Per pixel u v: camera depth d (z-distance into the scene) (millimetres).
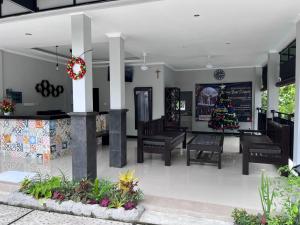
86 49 4020
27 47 6566
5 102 6473
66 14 3951
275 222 2287
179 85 10852
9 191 3576
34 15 4090
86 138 3990
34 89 7992
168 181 4242
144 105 9312
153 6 3648
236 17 4148
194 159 5477
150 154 6418
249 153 4625
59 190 3229
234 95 10117
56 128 6082
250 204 3268
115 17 4117
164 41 5828
